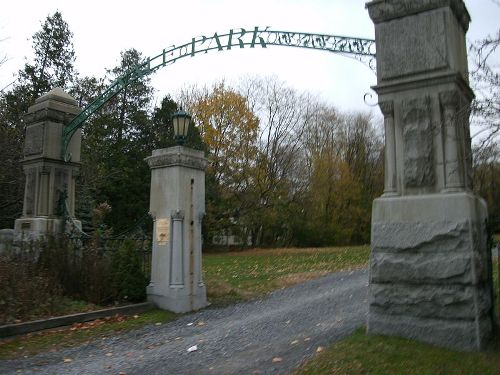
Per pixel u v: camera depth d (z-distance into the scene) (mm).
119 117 36156
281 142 39906
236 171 35000
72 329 8172
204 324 8453
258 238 38219
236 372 5461
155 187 10383
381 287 6160
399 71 6371
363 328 6652
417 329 5852
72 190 12953
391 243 6137
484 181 6742
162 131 34094
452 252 5742
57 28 33500
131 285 9867
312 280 13844
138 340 7500
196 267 10102
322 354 5598
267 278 14586
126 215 29875
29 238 11586
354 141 46188
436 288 5797
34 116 12891
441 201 5879
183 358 6281
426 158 6117
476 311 5539
